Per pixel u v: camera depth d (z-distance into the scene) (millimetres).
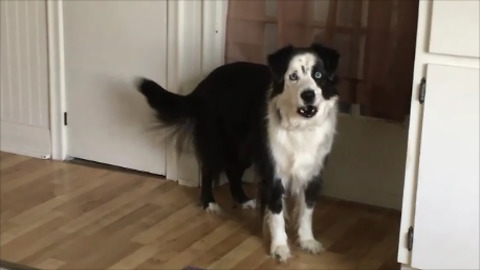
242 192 3354
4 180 3645
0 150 4098
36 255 2838
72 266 2750
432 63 2268
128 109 3709
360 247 2939
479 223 2299
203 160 3242
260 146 2871
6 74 3996
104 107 3781
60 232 3049
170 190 3537
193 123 3260
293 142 2783
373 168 3322
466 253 2350
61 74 3838
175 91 3529
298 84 2639
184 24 3436
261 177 2898
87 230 3072
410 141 2371
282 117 2750
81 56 3764
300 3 3170
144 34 3559
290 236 3031
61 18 3754
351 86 3182
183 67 3492
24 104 3992
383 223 3178
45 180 3654
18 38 3898
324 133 2807
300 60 2650
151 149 3699
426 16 2248
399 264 2783
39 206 3320
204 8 3365
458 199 2318
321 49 2697
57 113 3906
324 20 3170
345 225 3154
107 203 3367
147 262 2787
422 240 2422
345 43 3143
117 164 3836
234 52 3414
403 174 3258
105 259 2809
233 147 3162
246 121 2979
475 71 2189
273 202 2867
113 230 3074
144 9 3523
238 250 2900
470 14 2156
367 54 3092
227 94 3084
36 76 3912
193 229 3098
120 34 3623
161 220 3184
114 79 3707
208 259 2818
